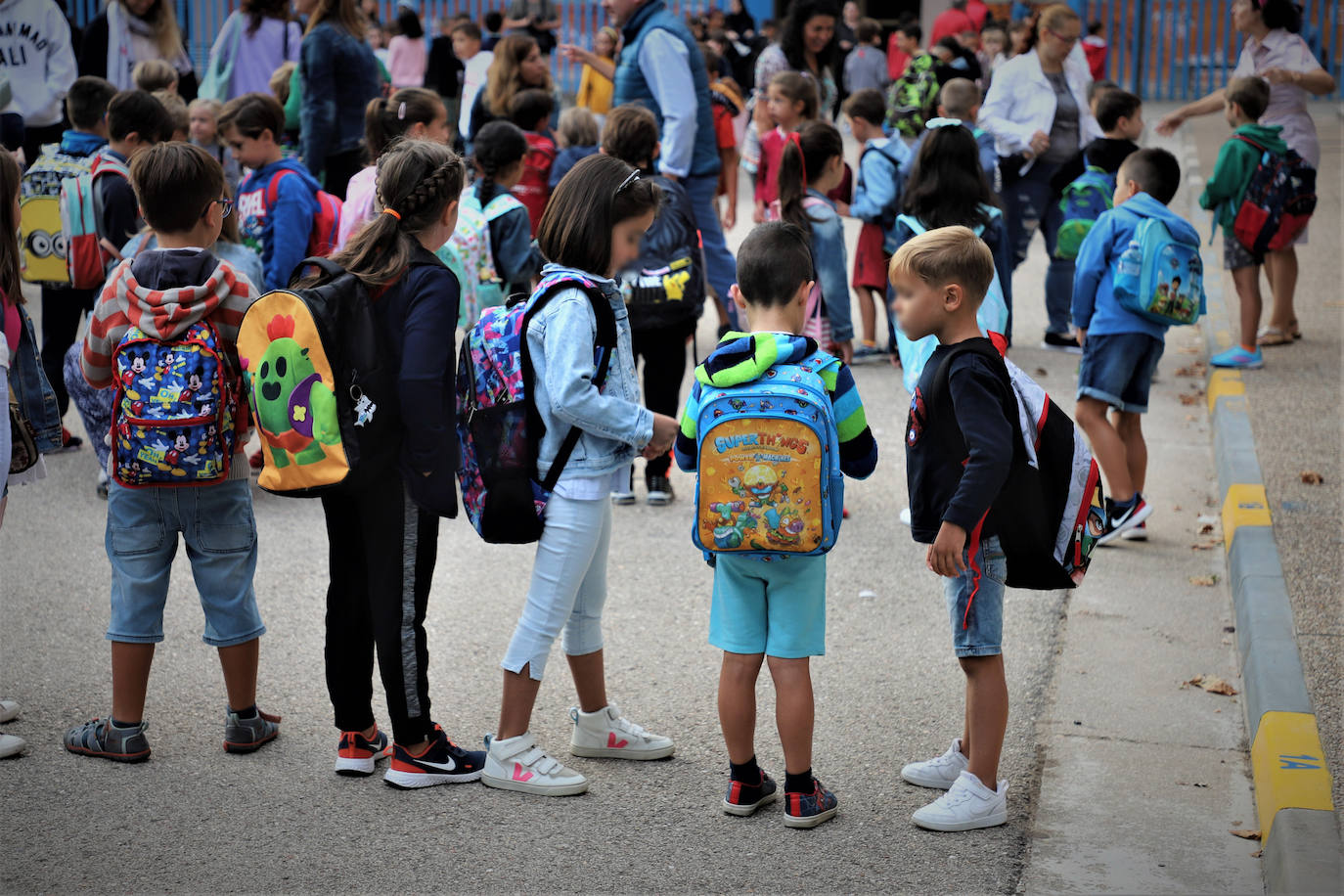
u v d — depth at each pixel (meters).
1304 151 12.27
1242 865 5.02
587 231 5.27
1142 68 31.55
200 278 5.45
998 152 12.96
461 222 8.75
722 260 11.91
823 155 10.06
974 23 27.53
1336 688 6.12
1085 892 4.82
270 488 5.08
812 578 5.17
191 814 5.29
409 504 5.27
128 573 5.61
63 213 9.04
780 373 5.05
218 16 31.66
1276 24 12.33
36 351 6.06
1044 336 13.53
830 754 5.88
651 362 9.05
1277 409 10.73
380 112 8.55
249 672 5.79
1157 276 8.03
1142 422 11.25
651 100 11.51
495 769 5.54
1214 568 8.16
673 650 7.03
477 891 4.77
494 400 5.25
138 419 5.38
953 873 4.94
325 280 5.13
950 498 5.04
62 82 12.79
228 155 11.98
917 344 6.78
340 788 5.53
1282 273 12.62
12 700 6.24
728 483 5.02
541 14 21.03
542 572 5.39
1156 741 6.02
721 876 4.89
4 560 8.23
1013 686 6.60
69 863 4.90
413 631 5.37
